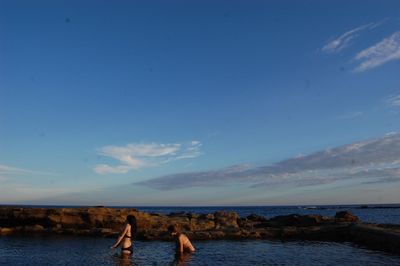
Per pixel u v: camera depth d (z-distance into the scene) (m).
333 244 30.23
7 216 39.12
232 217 43.06
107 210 38.88
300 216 43.12
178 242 24.66
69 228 37.84
